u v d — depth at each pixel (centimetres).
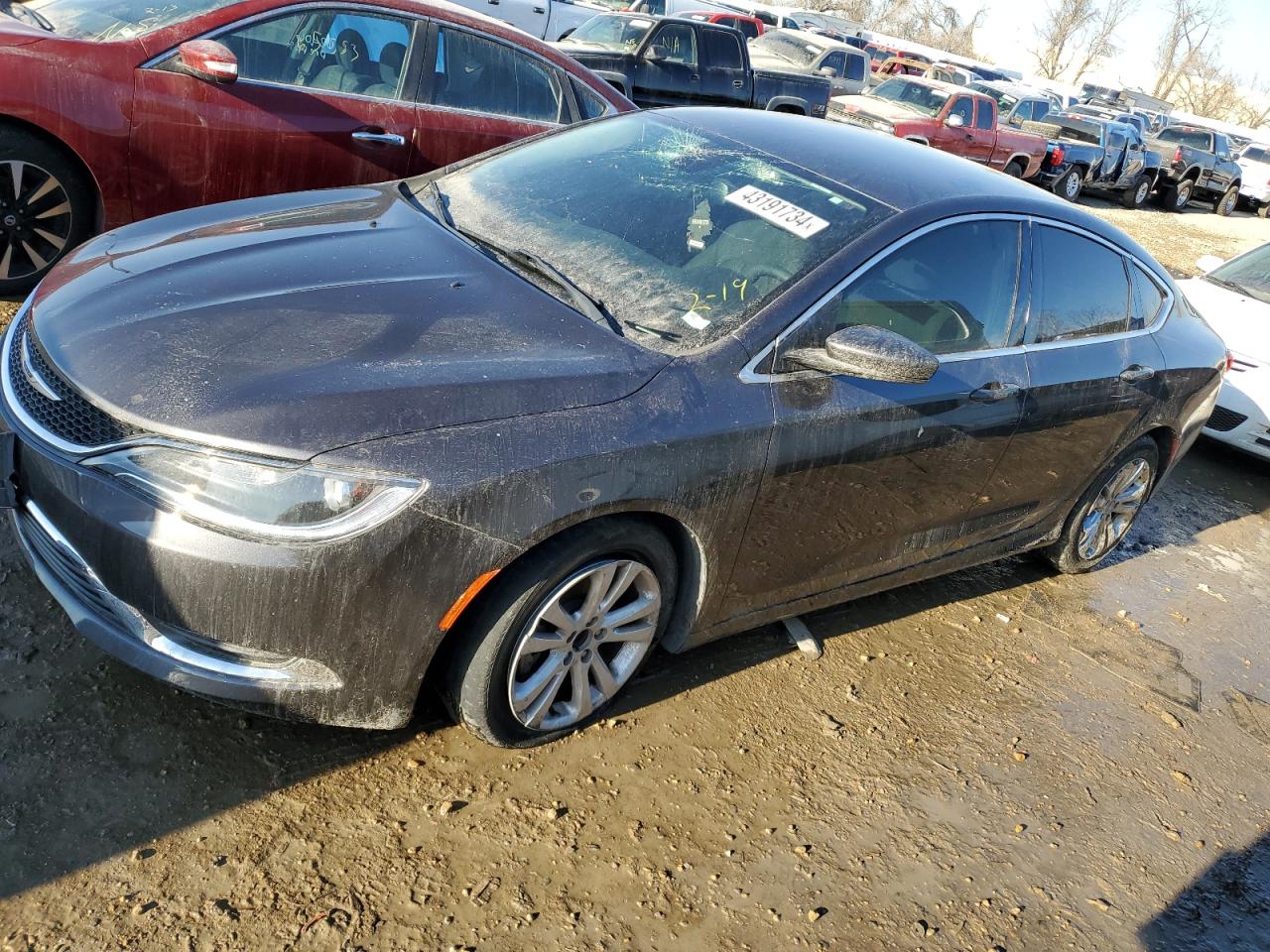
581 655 276
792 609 335
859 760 316
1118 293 416
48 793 234
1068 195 2028
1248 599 509
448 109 539
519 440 237
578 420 247
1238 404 641
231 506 219
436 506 225
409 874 237
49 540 247
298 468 219
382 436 225
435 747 273
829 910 259
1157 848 316
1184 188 2420
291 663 231
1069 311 386
